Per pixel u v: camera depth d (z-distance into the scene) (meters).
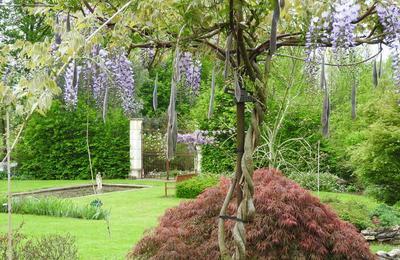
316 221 3.97
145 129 19.53
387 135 9.50
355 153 10.35
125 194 13.34
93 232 7.79
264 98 2.47
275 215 3.86
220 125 13.48
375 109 9.97
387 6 2.35
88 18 2.29
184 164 20.03
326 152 14.79
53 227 8.23
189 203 4.26
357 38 2.48
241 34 2.32
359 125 13.67
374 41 2.48
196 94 3.42
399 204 9.69
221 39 2.81
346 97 12.75
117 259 5.95
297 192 4.04
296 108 11.90
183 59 3.21
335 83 11.99
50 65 2.01
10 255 2.26
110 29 2.64
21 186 15.66
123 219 9.17
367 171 10.05
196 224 4.04
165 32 2.51
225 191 4.11
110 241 7.08
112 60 3.53
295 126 12.87
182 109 15.68
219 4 2.20
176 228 4.04
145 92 17.61
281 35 2.53
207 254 3.75
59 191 14.73
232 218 2.52
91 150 18.20
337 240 3.96
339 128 14.45
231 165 14.52
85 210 9.38
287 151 12.43
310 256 3.84
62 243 4.88
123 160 18.59
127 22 2.42
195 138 14.12
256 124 2.46
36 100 1.92
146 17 2.36
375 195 10.23
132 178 18.55
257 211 3.90
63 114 17.67
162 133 19.53
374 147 9.66
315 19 2.36
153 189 14.64
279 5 2.06
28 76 2.01
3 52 2.15
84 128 18.08
